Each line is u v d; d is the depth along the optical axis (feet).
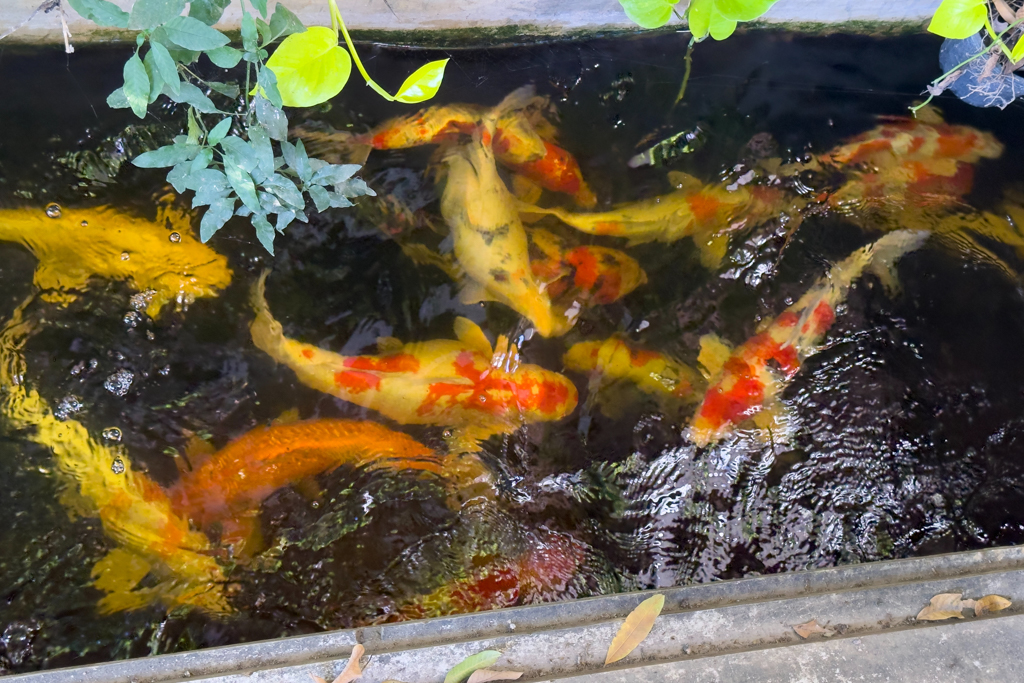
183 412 5.93
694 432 6.08
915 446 6.10
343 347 6.04
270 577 5.76
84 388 5.92
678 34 6.54
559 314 6.16
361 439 5.95
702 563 5.88
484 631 5.23
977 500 6.01
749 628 5.23
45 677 5.13
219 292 6.06
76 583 5.69
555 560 5.86
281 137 5.08
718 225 6.38
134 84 4.79
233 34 6.09
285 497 5.86
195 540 5.77
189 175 5.11
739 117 6.56
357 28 6.20
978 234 6.46
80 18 5.91
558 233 6.26
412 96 4.84
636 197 6.37
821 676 5.12
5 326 5.94
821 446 6.08
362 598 5.75
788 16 6.48
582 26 6.42
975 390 6.21
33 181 6.03
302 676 5.13
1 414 5.85
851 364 6.21
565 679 5.12
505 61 6.44
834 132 6.56
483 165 6.22
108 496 5.79
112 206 6.07
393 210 6.22
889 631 5.21
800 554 5.90
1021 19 5.59
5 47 5.99
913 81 6.65
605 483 6.00
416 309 6.13
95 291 6.00
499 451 6.01
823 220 6.42
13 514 5.75
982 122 6.62
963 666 5.15
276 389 5.99
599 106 6.48
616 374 6.14
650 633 5.21
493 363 6.07
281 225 5.40
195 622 5.66
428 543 5.86
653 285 6.27
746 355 6.19
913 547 5.91
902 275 6.37
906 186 6.50
